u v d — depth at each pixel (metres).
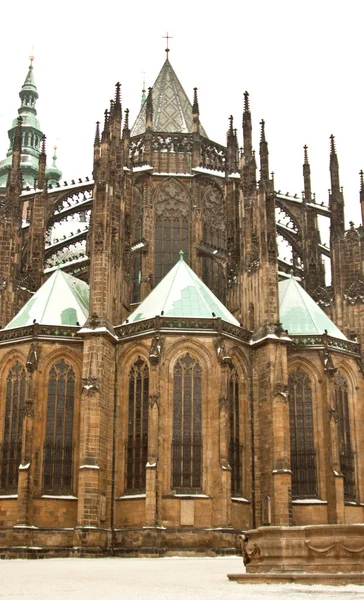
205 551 72.31
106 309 82.12
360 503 84.44
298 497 81.81
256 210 89.00
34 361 80.00
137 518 75.50
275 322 83.81
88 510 73.94
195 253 101.69
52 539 75.69
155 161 106.44
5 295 91.38
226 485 74.25
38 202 100.25
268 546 39.00
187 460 76.56
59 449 79.94
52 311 85.19
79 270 100.12
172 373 78.81
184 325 80.19
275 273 85.50
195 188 104.06
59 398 81.38
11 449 80.44
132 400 80.38
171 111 113.00
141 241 99.88
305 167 109.06
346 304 95.88
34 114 195.62
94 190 87.00
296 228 106.44
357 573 36.09
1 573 46.19
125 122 101.88
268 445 79.94
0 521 77.31
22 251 100.75
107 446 79.00
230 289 96.62
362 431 87.00
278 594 30.30
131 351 81.56
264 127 92.38
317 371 85.31
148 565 55.84
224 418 76.31
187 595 30.16
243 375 82.75
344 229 101.19
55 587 35.31
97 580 40.00
